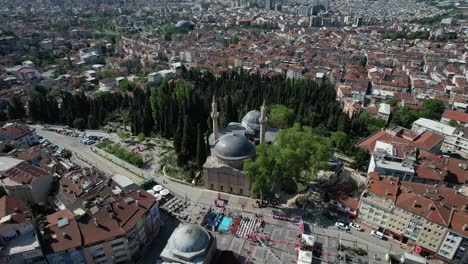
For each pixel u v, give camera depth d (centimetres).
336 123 18425
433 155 13800
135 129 18112
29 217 8838
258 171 11169
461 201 10125
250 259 9688
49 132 18812
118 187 10981
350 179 13788
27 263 8225
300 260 9250
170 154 15662
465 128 16862
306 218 11262
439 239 9494
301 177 12825
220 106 19312
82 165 14775
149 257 9819
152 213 10244
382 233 10506
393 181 11081
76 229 8844
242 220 11144
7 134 15825
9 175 11694
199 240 8650
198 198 12362
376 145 14225
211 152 12850
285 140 12250
